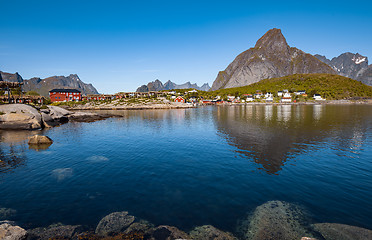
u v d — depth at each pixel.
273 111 77.62
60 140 26.27
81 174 13.84
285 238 7.21
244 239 7.18
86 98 154.62
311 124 38.06
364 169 14.38
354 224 7.93
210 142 23.98
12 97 76.94
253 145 22.11
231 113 71.50
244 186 11.64
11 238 6.91
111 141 25.50
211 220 8.30
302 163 15.87
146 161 16.86
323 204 9.53
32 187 11.67
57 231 7.58
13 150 20.89
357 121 41.84
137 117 61.03
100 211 9.02
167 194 10.69
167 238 7.17
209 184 11.98
